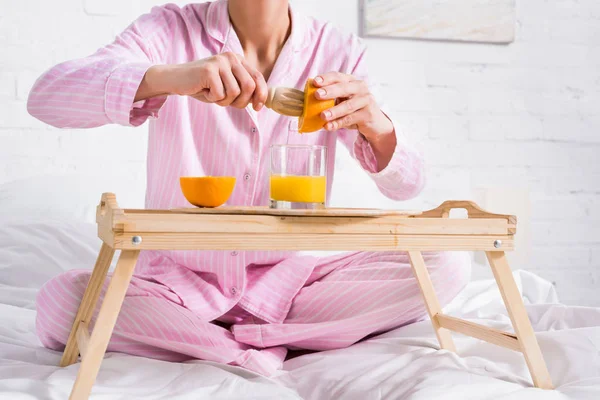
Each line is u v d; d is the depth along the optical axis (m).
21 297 1.63
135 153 2.20
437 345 1.27
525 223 2.36
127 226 0.86
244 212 0.93
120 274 0.88
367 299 1.31
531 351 1.06
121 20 2.20
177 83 1.01
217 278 1.30
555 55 2.61
